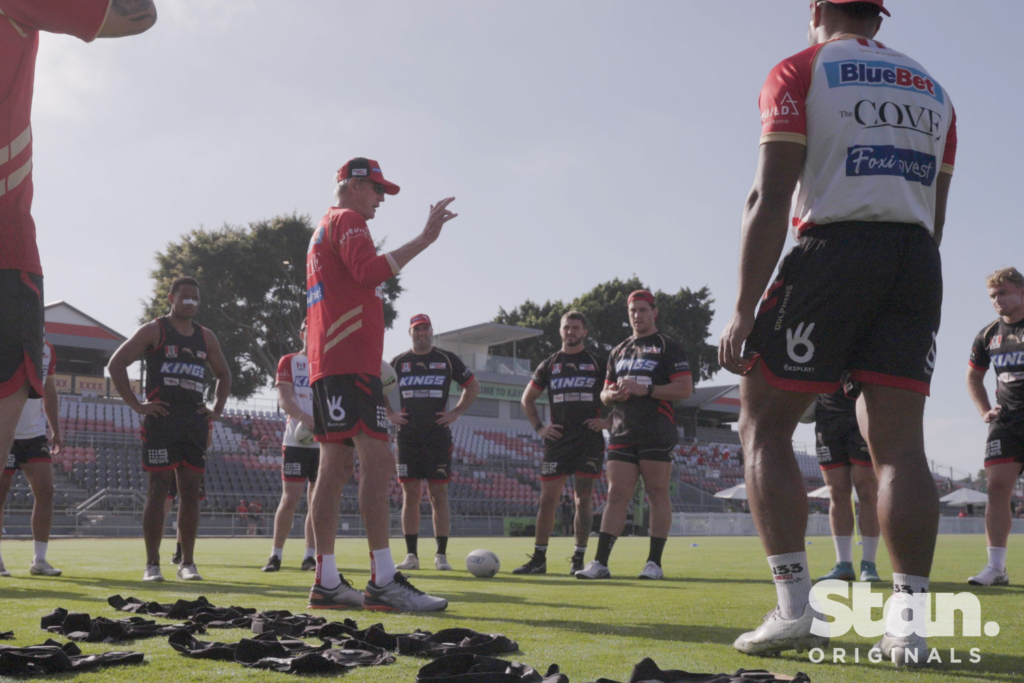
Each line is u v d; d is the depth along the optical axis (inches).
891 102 94.3
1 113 82.9
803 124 94.1
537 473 1486.2
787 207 92.9
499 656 88.2
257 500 1083.9
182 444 223.5
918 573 87.4
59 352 1684.3
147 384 224.7
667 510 244.8
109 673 76.4
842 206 92.1
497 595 171.8
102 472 1109.7
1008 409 228.8
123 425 1275.8
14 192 84.4
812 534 1263.5
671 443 247.6
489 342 1958.7
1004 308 234.2
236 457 1261.1
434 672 73.2
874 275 90.7
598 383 277.7
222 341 1696.6
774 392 93.9
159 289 1733.5
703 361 2253.9
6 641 93.1
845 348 92.6
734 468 1982.0
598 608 142.7
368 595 140.5
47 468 244.7
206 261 1731.1
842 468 241.8
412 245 144.6
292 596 165.6
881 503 90.1
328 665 77.2
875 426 93.9
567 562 357.1
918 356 92.2
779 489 92.0
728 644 99.0
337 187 160.1
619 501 247.4
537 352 2295.8
